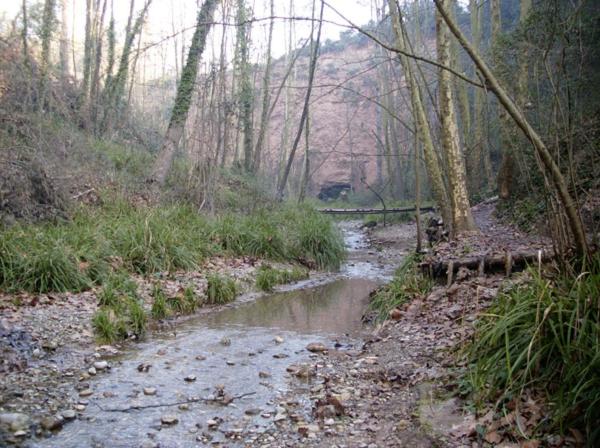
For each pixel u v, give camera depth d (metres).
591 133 5.33
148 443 3.59
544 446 3.04
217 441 3.65
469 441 3.26
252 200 15.20
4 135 9.30
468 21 23.84
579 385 3.13
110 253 8.30
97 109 15.39
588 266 3.69
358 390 4.48
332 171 34.19
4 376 4.55
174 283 8.38
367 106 35.41
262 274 9.54
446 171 9.95
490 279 6.52
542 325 3.53
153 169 13.19
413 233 17.06
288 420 3.98
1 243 7.09
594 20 6.39
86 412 4.05
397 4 8.73
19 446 3.44
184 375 4.95
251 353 5.68
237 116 17.39
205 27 13.68
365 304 8.39
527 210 10.06
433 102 9.28
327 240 12.09
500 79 8.15
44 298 6.61
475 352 4.14
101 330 5.97
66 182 10.21
